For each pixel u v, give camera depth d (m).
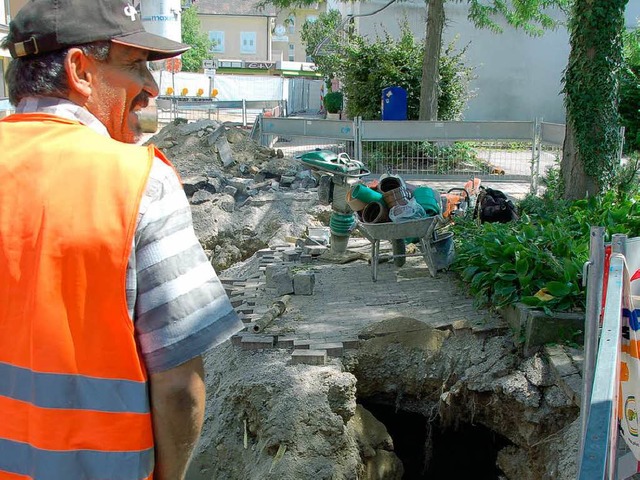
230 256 9.24
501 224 6.96
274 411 4.58
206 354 5.79
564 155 8.58
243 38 60.41
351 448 4.59
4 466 1.65
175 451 1.71
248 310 5.86
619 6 7.98
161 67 23.61
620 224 6.75
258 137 13.54
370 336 5.27
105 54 1.80
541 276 5.40
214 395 5.16
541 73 20.94
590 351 2.79
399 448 5.35
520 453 4.84
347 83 17.33
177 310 1.64
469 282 6.03
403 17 20.53
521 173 13.77
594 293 2.76
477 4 16.66
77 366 1.58
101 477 1.62
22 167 1.65
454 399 5.06
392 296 6.05
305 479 4.29
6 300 1.62
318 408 4.57
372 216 6.45
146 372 1.64
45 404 1.59
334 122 13.09
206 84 31.41
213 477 4.71
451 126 12.80
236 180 10.58
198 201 9.82
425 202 6.45
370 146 14.12
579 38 8.13
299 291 6.18
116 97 1.86
